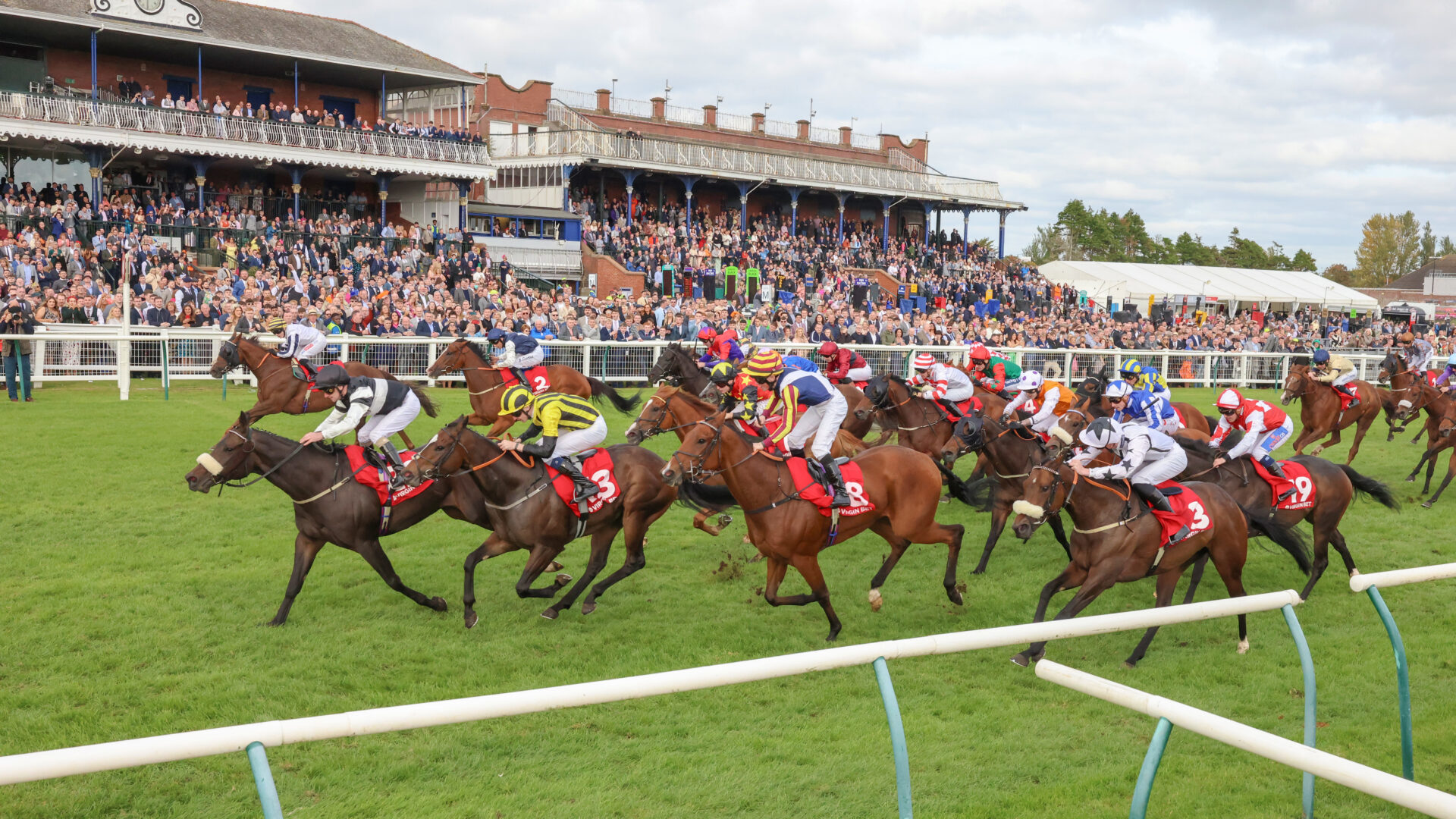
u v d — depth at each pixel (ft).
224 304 54.95
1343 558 24.57
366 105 98.63
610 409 50.70
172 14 77.61
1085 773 14.79
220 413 43.62
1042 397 28.40
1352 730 16.29
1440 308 160.66
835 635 20.13
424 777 14.14
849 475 20.29
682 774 14.30
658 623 20.72
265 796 7.88
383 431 21.58
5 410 43.09
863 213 134.10
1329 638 20.89
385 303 57.77
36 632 18.99
